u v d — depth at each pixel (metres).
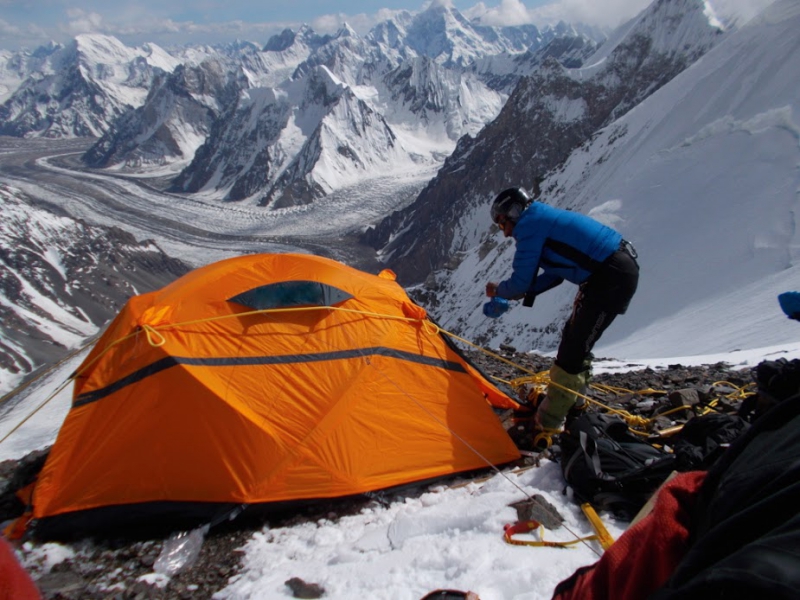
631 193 61.97
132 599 4.11
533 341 52.66
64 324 168.88
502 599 3.38
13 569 1.38
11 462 6.41
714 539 1.15
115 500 5.01
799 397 1.31
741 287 34.91
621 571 1.71
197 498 5.02
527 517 4.21
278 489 5.07
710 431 4.62
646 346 29.48
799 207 39.06
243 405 5.31
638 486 4.29
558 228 5.21
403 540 4.33
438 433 5.64
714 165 54.62
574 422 5.02
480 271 85.69
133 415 5.25
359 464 5.25
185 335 5.62
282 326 5.81
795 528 0.97
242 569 4.38
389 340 5.99
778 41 66.94
